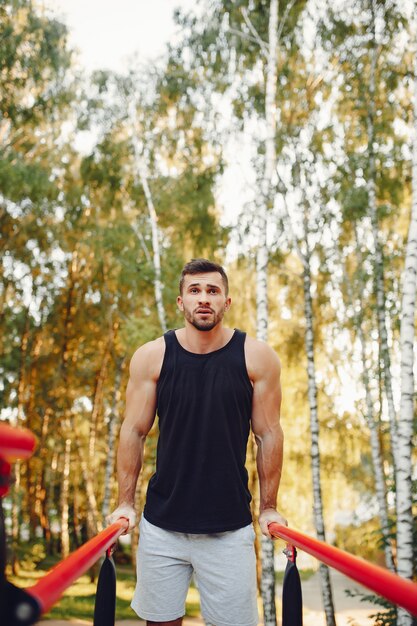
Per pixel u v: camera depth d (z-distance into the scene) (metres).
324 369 17.66
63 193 19.25
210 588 2.51
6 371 25.77
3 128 18.00
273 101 11.66
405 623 7.85
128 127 16.78
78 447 25.42
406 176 14.55
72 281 23.03
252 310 16.95
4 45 15.75
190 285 2.46
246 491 2.58
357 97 14.50
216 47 13.79
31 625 0.70
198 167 15.91
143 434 2.65
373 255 14.34
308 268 14.47
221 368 2.46
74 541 31.72
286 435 18.05
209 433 2.46
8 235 20.56
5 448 0.61
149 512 2.56
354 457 17.73
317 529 13.16
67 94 17.09
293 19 13.36
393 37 13.73
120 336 14.99
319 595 21.38
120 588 21.66
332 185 14.70
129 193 17.00
